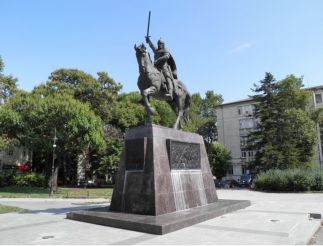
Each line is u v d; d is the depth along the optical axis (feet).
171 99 41.98
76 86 121.49
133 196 34.50
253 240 24.30
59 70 120.98
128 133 37.60
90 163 143.84
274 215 37.78
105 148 123.13
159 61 41.65
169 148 36.76
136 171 35.19
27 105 99.19
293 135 120.78
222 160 159.33
